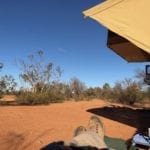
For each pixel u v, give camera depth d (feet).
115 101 80.33
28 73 70.13
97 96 94.38
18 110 46.34
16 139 25.36
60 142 17.16
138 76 84.79
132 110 54.54
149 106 71.05
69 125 33.04
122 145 20.74
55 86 75.41
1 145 23.36
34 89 70.08
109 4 19.69
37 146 23.16
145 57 32.55
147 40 18.67
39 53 71.15
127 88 79.25
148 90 82.64
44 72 71.77
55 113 44.16
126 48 28.81
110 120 39.17
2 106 52.90
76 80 94.17
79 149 16.17
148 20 19.11
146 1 19.52
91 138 16.97
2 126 30.99
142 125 35.40
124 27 19.29
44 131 29.04
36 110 47.47
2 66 65.46
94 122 21.39
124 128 33.19
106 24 19.60
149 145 22.72
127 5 19.65
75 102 68.13
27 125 32.17
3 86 65.98
